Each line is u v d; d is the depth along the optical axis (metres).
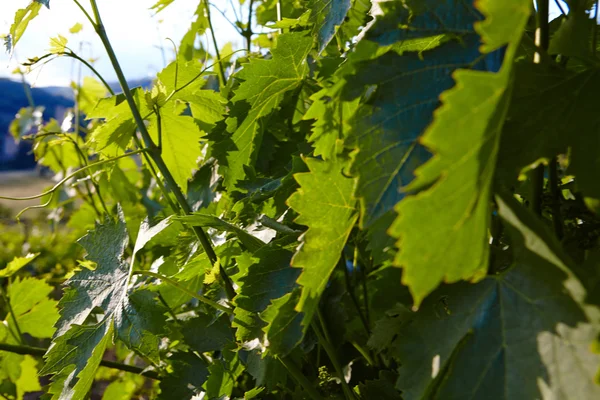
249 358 0.71
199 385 0.82
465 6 0.49
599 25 0.56
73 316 0.76
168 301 0.86
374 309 0.68
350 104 0.61
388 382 0.68
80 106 1.73
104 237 0.79
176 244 0.86
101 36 0.75
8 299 1.17
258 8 1.19
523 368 0.44
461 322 0.48
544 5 0.52
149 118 0.88
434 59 0.49
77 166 1.63
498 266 0.55
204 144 1.02
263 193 0.71
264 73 0.76
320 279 0.53
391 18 0.51
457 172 0.36
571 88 0.48
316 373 0.76
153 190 1.58
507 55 0.36
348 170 0.49
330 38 0.62
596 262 0.50
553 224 0.56
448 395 0.46
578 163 0.47
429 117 0.48
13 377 1.19
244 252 0.70
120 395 1.36
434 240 0.37
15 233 2.29
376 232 0.52
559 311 0.44
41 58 0.77
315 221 0.53
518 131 0.47
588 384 0.42
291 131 0.85
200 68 0.85
